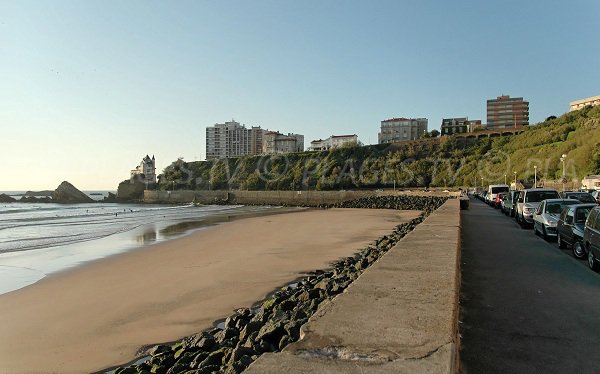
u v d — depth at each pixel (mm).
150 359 6629
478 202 52844
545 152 80938
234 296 10836
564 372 4305
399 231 21547
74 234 28672
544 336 5375
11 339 7984
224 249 19531
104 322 8945
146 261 16750
